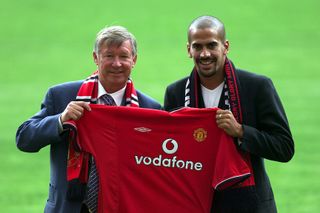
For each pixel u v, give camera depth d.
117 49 18.84
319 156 50.16
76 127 18.69
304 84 82.06
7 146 53.69
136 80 89.19
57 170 19.03
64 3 136.38
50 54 104.81
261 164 19.50
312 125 59.88
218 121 18.86
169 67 97.38
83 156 18.97
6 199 39.84
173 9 132.75
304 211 36.41
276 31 117.12
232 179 18.70
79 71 94.81
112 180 19.16
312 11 128.62
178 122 19.31
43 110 19.39
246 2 135.38
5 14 128.62
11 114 65.75
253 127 19.28
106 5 135.75
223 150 18.88
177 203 19.50
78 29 120.88
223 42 19.27
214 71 19.16
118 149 19.27
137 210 19.41
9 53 104.94
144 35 118.00
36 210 37.16
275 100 19.36
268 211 19.31
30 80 88.19
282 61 98.00
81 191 18.77
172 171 19.45
